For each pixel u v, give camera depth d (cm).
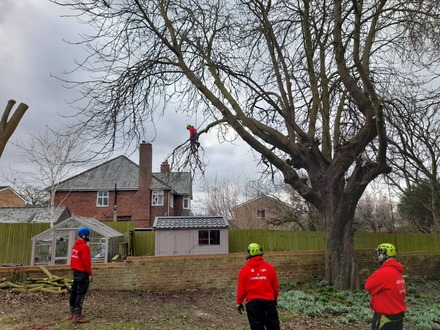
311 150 1212
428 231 2464
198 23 1237
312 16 1208
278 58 1345
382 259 524
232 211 3884
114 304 948
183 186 3959
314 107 1338
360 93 1112
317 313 842
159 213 3559
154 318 802
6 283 1071
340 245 1193
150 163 3616
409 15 1035
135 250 2111
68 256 1555
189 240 1955
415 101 1291
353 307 895
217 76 1285
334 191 1192
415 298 1105
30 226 1912
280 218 2900
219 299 1052
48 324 729
